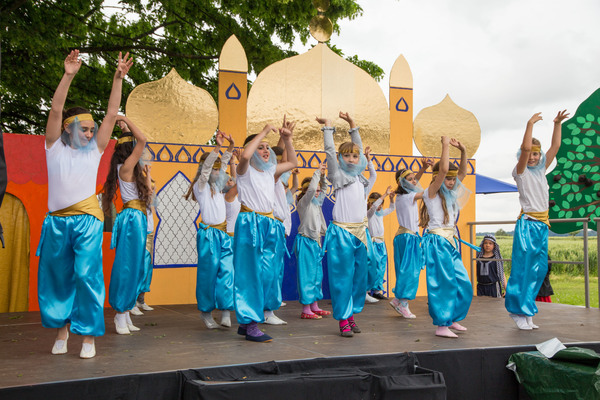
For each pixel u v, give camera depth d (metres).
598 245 6.05
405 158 7.81
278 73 7.52
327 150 4.47
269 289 4.21
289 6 11.04
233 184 5.35
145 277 5.95
